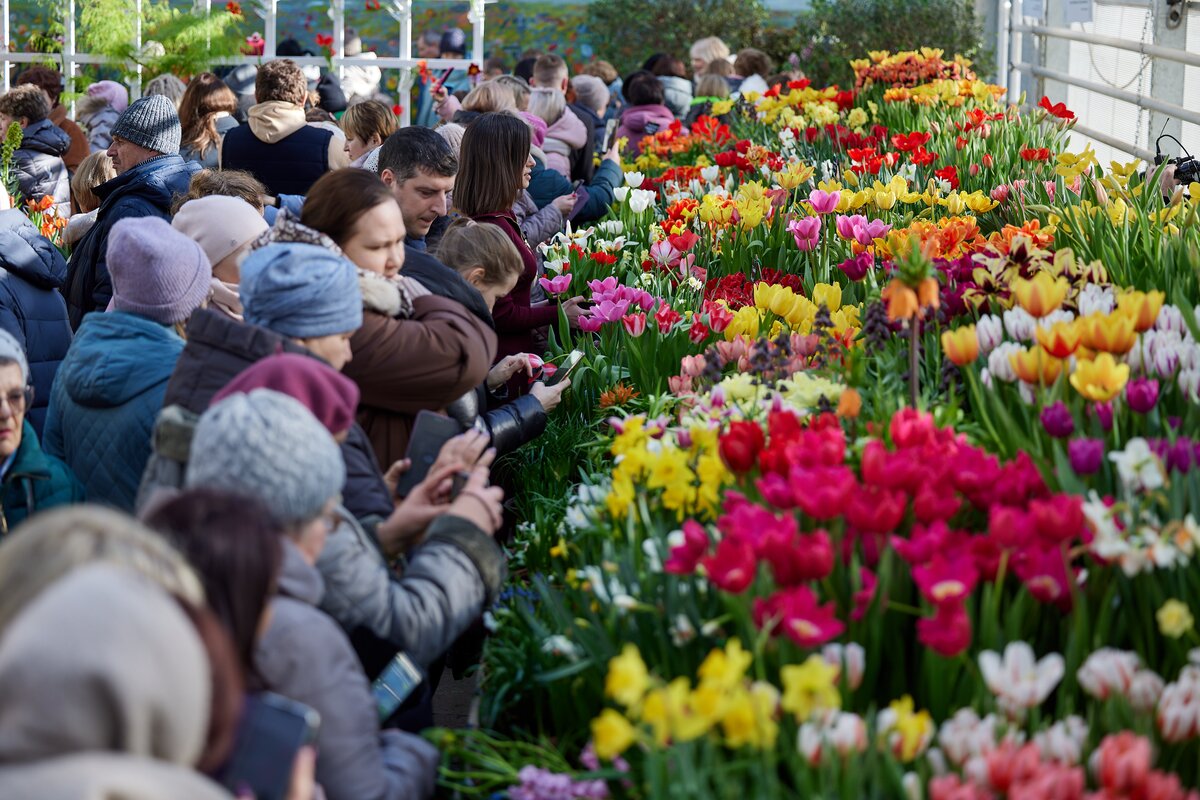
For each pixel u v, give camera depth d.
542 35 22.47
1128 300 3.42
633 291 5.23
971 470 2.83
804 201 6.74
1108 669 2.32
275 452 2.49
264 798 2.03
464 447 3.42
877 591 2.55
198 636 1.83
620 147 11.83
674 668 2.67
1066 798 2.05
